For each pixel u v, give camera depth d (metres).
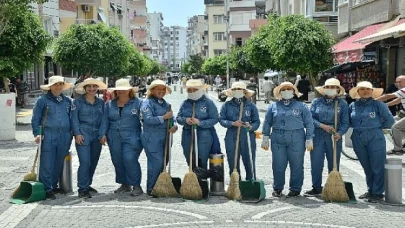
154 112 8.50
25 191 8.59
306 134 8.32
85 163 8.59
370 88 8.14
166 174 8.54
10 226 7.04
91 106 8.68
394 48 23.12
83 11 50.38
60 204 8.18
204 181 8.42
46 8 35.69
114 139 8.70
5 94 15.72
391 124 8.23
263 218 7.35
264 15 67.38
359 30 26.50
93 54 29.78
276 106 8.45
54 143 8.52
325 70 25.91
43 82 37.38
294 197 8.52
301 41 24.75
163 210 7.77
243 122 8.58
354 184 9.68
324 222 7.13
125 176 8.96
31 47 19.94
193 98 8.66
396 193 8.00
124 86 8.57
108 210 7.81
